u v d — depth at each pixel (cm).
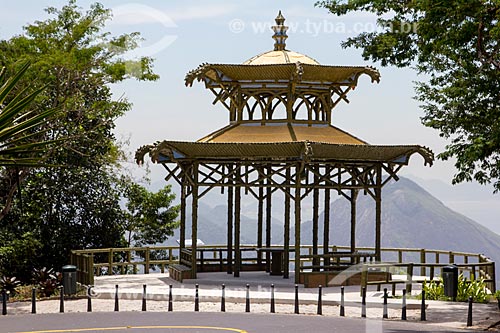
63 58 3156
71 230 4472
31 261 4291
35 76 3097
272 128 3123
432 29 2283
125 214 4766
